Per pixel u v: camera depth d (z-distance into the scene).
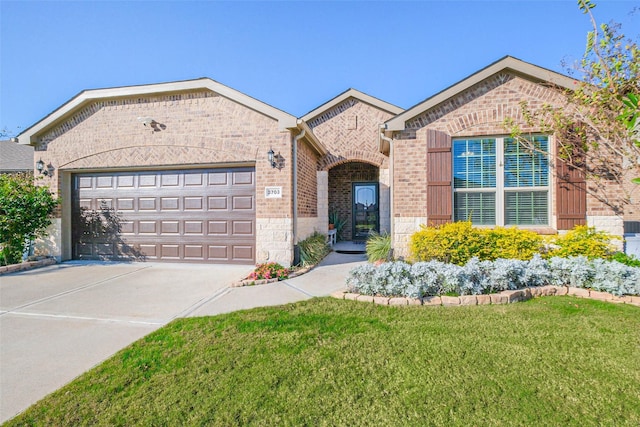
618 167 6.68
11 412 2.51
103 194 9.32
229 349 3.44
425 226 7.25
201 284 6.57
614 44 5.28
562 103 6.95
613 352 3.23
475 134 7.34
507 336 3.63
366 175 14.63
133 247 9.13
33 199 8.52
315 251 9.23
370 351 3.33
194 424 2.29
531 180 7.25
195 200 8.77
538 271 5.51
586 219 6.88
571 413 2.33
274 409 2.43
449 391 2.61
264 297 5.54
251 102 8.02
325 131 12.30
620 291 4.95
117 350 3.57
